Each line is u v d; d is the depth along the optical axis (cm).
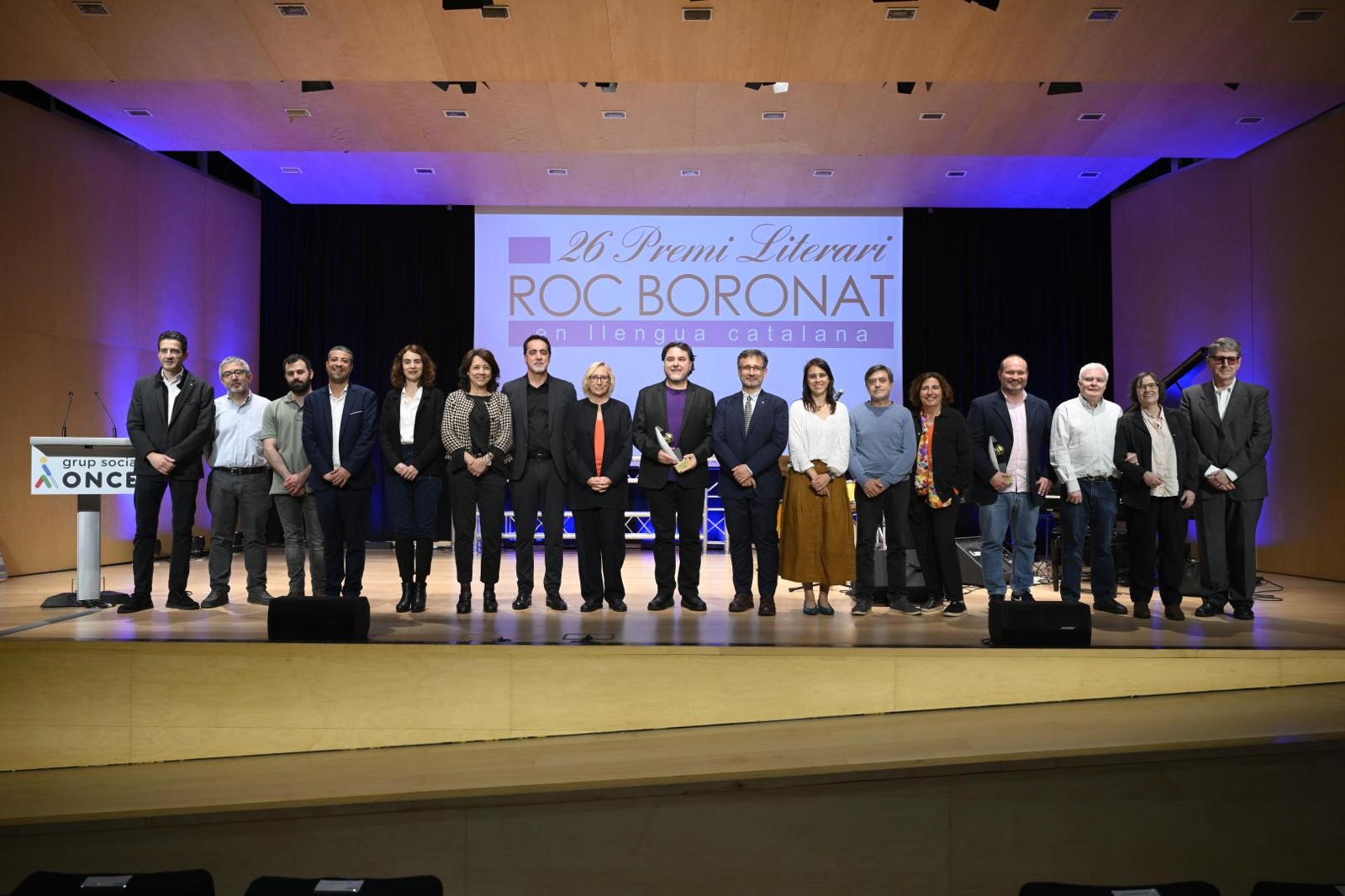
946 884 312
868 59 495
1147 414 467
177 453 462
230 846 309
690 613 465
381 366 948
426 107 645
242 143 714
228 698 373
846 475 470
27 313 674
